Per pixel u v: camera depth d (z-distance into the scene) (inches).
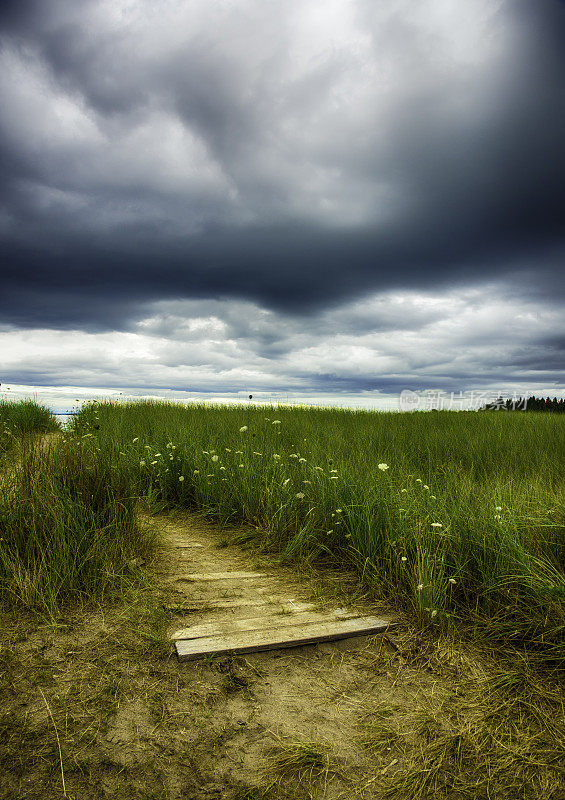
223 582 149.6
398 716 90.3
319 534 183.8
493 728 87.0
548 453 315.9
